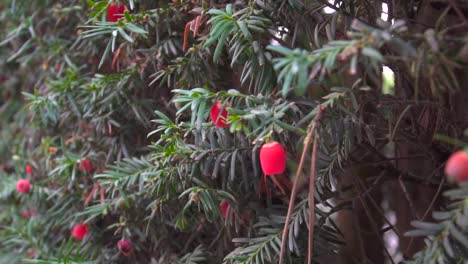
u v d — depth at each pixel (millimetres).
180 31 1279
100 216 1506
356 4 979
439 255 749
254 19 954
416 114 1030
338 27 1030
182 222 1207
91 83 1375
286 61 693
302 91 686
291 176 1286
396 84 1056
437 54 706
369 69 745
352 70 655
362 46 670
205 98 937
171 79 1345
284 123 847
